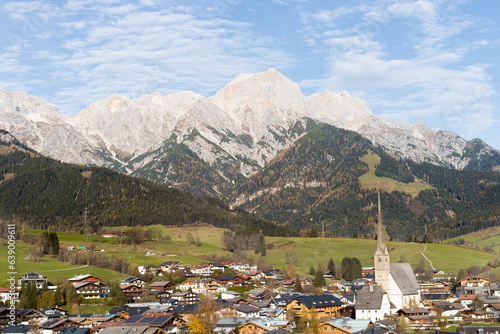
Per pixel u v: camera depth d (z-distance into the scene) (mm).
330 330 187625
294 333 191000
